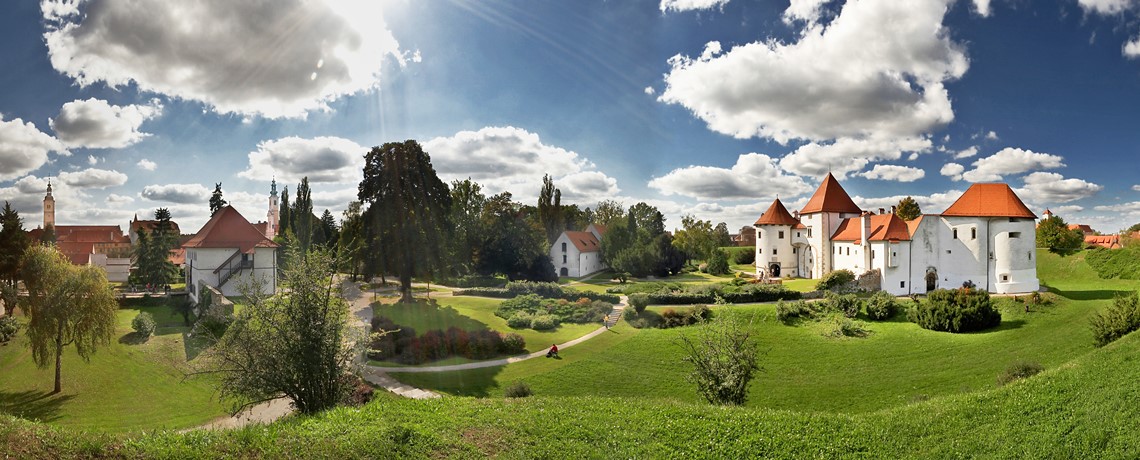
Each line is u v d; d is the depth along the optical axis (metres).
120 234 103.00
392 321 43.06
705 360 23.75
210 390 29.23
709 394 22.98
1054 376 18.00
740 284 62.28
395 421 15.38
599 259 97.38
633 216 106.00
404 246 50.25
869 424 16.48
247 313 17.69
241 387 17.31
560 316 49.62
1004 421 15.61
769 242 71.25
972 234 54.38
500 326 46.22
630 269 86.00
